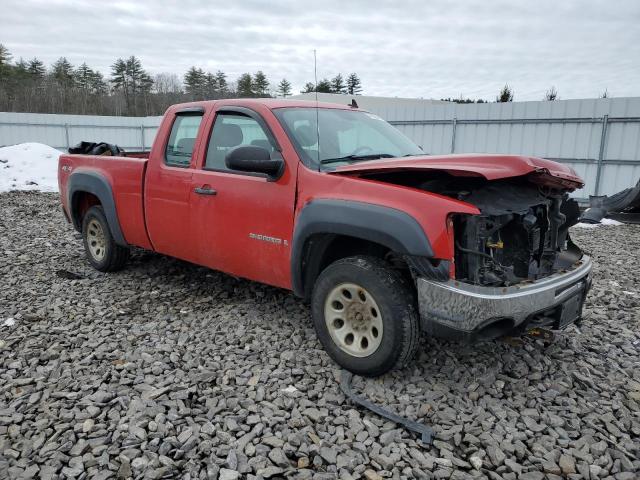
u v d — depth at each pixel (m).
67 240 7.44
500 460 2.57
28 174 15.21
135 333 4.00
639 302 4.97
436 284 2.93
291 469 2.47
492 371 3.43
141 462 2.48
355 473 2.46
